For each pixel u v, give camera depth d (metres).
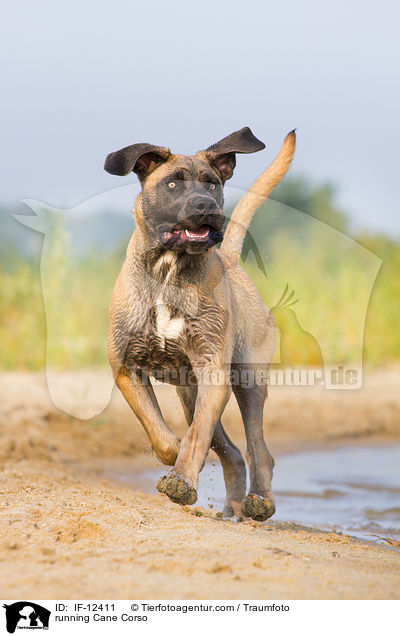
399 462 17.45
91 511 9.12
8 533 8.12
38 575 6.87
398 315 29.48
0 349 25.75
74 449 17.12
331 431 20.36
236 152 10.36
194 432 9.88
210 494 14.17
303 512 13.09
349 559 7.94
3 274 26.23
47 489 10.74
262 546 8.00
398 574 7.44
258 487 11.16
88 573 6.94
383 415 21.80
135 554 7.50
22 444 16.39
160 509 10.09
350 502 13.87
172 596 6.43
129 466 16.38
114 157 9.91
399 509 13.37
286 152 11.41
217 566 7.09
